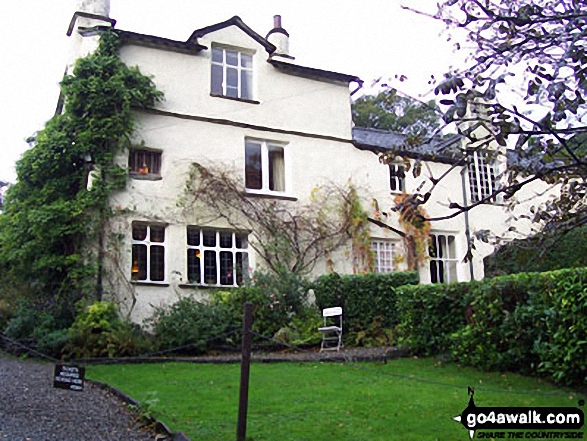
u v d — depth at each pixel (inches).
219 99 663.8
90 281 555.2
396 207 215.6
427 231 727.7
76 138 592.1
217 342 528.7
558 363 359.3
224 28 684.1
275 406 314.2
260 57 698.8
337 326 584.7
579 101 190.2
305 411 305.4
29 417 289.4
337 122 727.7
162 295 585.6
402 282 615.5
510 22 207.2
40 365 440.1
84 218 567.2
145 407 294.2
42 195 585.9
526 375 390.3
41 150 586.2
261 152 683.4
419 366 435.5
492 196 206.2
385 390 353.1
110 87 594.2
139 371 414.6
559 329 359.3
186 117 641.0
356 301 598.5
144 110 623.5
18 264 576.4
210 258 625.6
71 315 531.8
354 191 706.8
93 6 670.5
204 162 639.1
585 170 203.5
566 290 355.9
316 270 665.6
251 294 567.2
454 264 750.5
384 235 715.4
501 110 196.1
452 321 459.5
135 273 585.3
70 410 308.0
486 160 218.4
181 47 652.7
